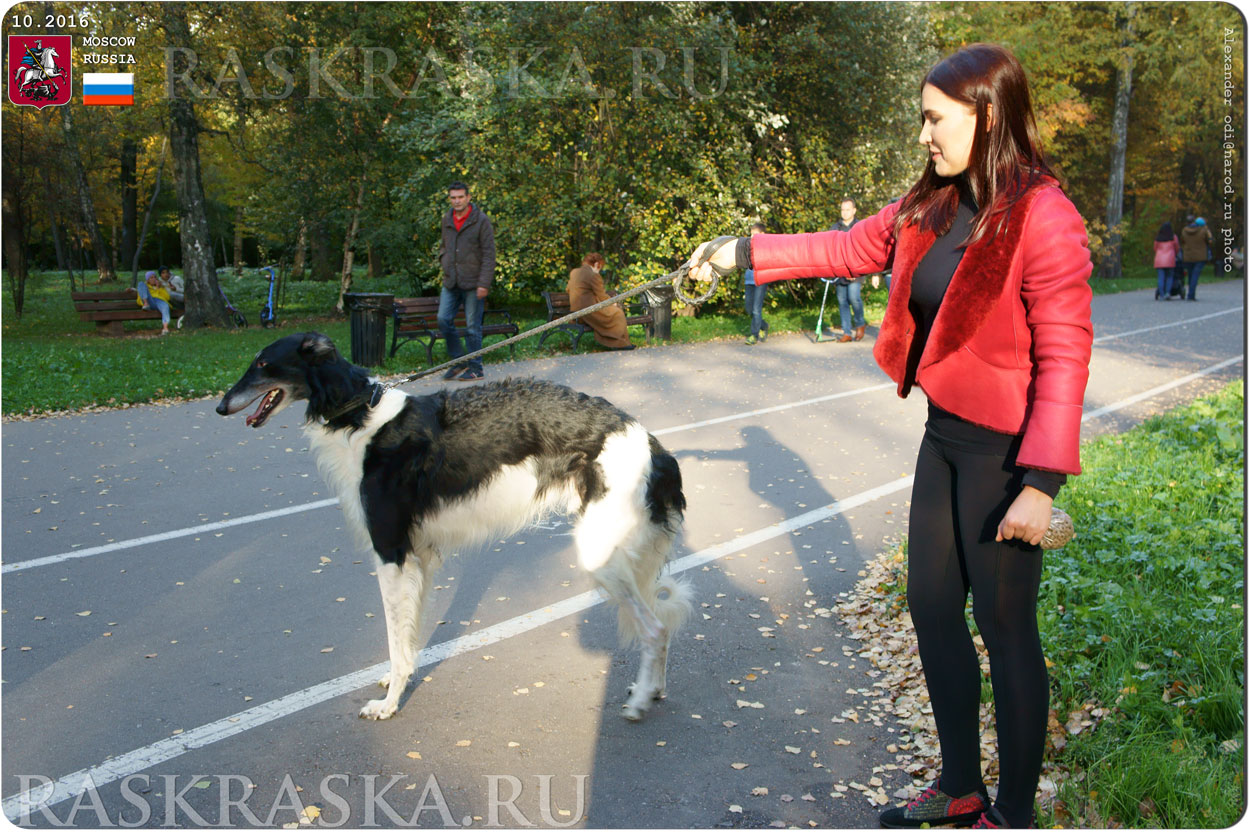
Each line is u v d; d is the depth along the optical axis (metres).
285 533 5.75
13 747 3.33
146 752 3.30
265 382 3.55
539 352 13.59
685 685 3.83
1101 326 16.81
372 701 3.58
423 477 3.58
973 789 2.78
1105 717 3.25
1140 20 28.56
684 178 16.14
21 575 5.04
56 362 12.98
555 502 3.68
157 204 42.75
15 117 20.62
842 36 17.03
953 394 2.52
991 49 2.41
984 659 3.81
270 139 22.70
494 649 4.17
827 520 5.97
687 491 6.64
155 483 6.88
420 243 21.78
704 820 2.91
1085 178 35.47
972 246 2.43
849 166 18.20
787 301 20.00
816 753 3.30
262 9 20.12
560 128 16.28
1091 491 5.79
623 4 15.05
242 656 4.08
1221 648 3.56
